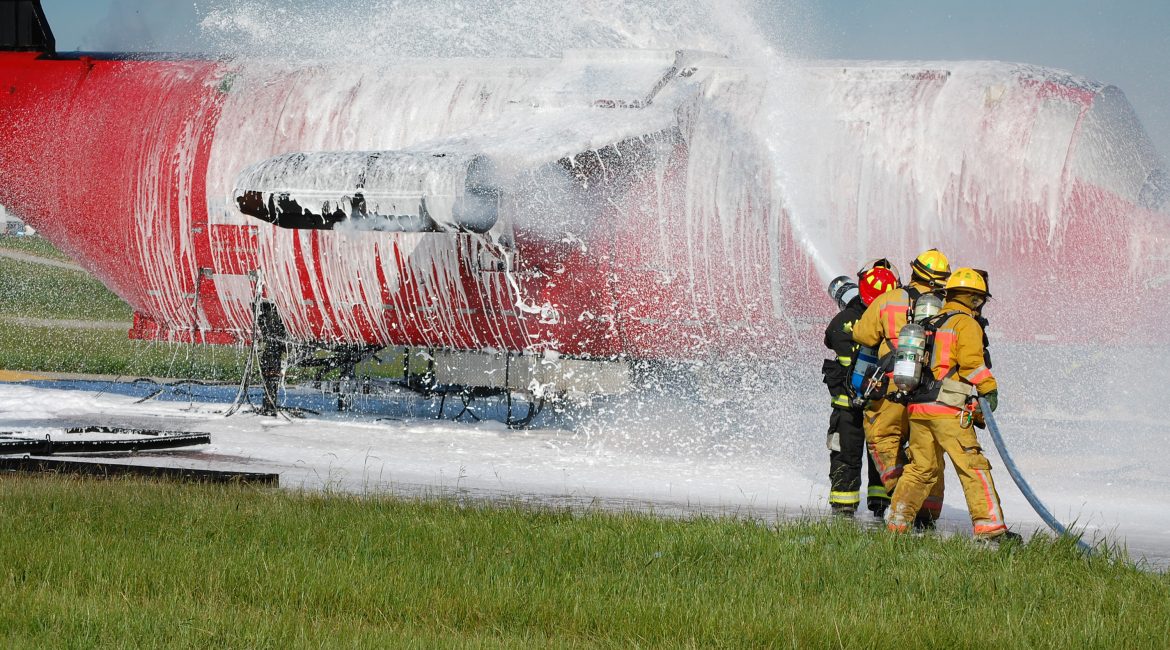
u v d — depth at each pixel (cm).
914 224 5741
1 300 18800
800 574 2897
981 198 5681
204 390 8712
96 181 7038
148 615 2402
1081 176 5634
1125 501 4603
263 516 3459
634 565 2981
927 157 5741
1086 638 2392
